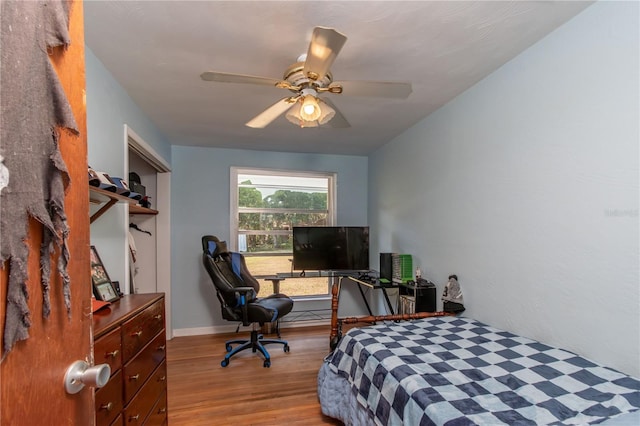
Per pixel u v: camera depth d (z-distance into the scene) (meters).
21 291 0.50
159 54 1.82
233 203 4.04
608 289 1.43
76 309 0.66
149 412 1.56
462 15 1.51
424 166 2.95
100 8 1.43
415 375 1.43
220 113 2.77
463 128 2.40
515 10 1.49
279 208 4.26
